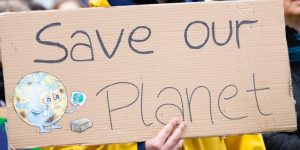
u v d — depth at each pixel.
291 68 7.54
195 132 5.95
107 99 5.93
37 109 5.87
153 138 5.91
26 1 10.64
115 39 5.97
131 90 5.95
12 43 5.90
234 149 6.61
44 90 5.89
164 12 6.00
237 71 6.04
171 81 5.97
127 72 5.95
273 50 6.08
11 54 5.89
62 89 5.91
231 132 5.99
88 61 5.93
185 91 5.98
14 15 5.91
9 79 5.88
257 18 6.09
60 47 5.93
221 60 6.03
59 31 5.93
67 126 5.88
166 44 5.99
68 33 5.94
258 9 6.09
